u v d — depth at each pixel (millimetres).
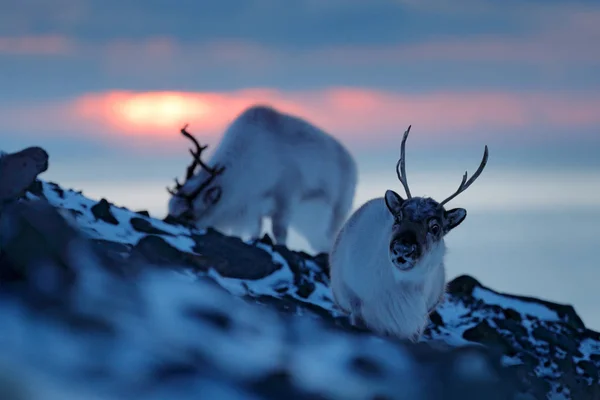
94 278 20531
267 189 59750
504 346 36938
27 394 16469
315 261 42562
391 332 31484
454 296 43062
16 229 19953
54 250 20172
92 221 34375
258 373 20000
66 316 18891
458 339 36688
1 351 17391
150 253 26719
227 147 59875
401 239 29219
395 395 22422
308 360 22344
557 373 36219
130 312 20297
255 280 36438
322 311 32719
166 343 19641
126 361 18375
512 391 25688
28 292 19219
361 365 23172
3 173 23453
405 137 31500
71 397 16766
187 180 60531
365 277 31562
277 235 59969
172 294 21906
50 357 17688
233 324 22219
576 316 43656
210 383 18734
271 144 59906
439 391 23422
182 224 39938
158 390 17953
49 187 36156
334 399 20766
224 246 36938
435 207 30297
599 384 36562
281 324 23969
